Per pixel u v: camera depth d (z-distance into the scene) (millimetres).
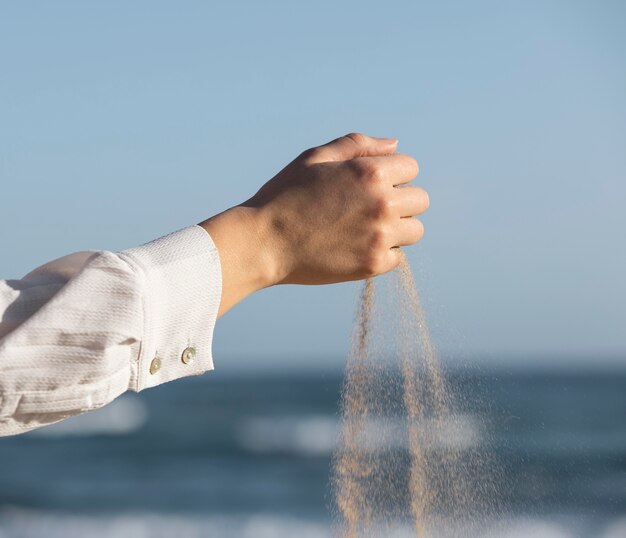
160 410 30734
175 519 12289
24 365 951
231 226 1027
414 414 1134
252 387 44750
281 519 12141
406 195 1037
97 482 16250
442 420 1137
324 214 1024
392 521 1124
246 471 17531
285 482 15891
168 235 1023
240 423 26344
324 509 12758
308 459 18969
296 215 1025
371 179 1022
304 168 1047
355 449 1129
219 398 36312
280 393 39250
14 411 962
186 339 1007
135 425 26281
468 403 1154
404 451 1131
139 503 13766
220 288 1012
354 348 1138
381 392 1132
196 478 16703
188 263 1006
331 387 43125
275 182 1053
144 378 991
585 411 19625
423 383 1138
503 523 1157
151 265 993
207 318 1012
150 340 987
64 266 1010
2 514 12703
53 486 15664
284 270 1033
